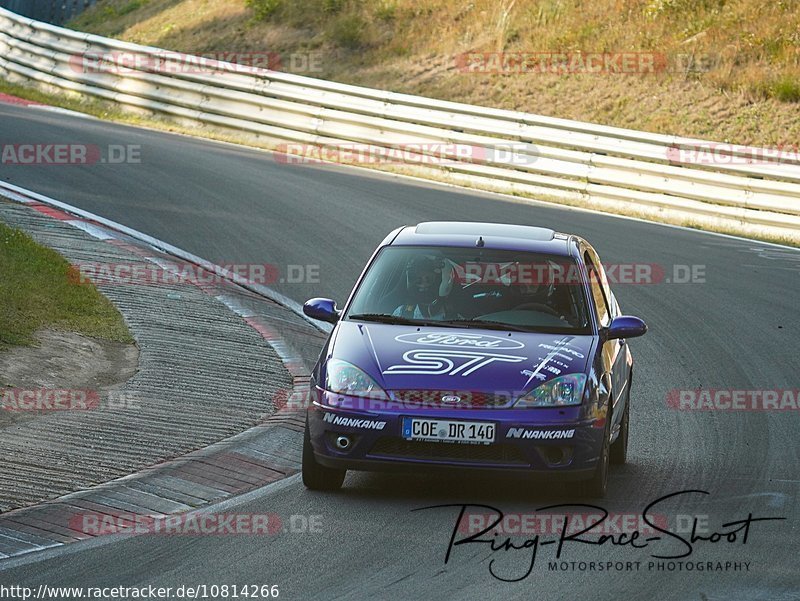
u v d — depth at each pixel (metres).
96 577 15.45
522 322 21.53
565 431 19.03
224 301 35.81
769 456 23.98
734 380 31.05
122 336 29.66
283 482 20.92
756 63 71.75
